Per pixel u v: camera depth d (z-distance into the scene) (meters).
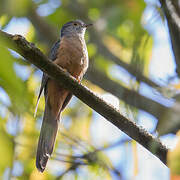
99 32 12.73
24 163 9.89
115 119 7.21
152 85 10.76
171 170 3.98
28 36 12.16
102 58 12.67
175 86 6.37
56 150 10.71
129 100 9.98
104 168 10.30
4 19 7.85
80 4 12.55
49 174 10.24
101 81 12.02
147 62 10.64
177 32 7.98
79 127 11.73
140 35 10.38
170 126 4.96
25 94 4.07
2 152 4.50
